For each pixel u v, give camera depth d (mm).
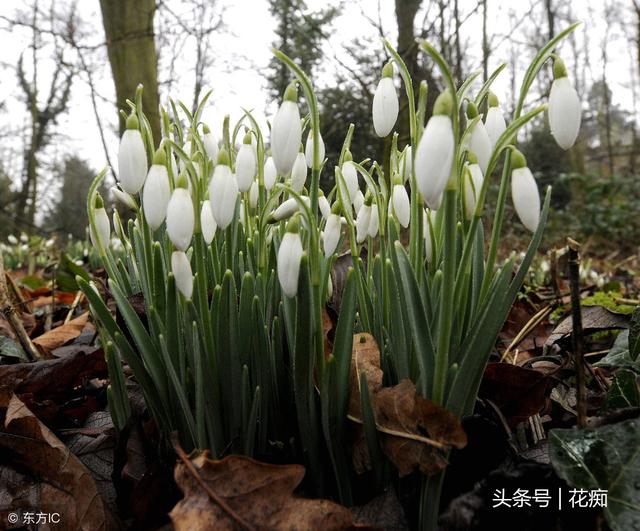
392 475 188
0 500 199
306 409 185
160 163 177
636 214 1844
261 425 199
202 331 185
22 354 335
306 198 210
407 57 1053
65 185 3256
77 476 201
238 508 164
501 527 172
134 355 200
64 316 530
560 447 183
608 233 1850
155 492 190
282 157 183
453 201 150
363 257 419
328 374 179
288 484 168
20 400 229
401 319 185
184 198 171
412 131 182
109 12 1141
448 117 140
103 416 271
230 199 182
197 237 183
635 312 270
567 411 251
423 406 166
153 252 200
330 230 203
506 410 229
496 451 187
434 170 138
